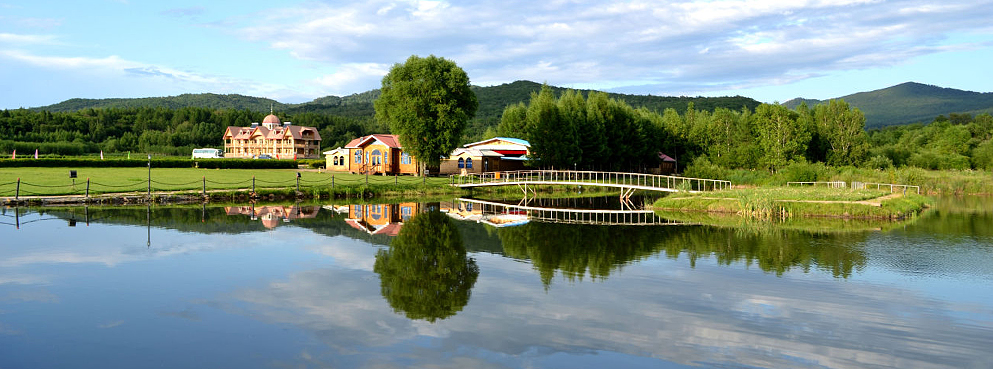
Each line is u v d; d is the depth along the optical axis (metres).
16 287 15.25
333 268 18.30
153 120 155.12
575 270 18.36
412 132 55.59
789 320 13.18
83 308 13.54
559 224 30.30
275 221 29.30
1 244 21.23
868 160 69.12
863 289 15.84
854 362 10.76
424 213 35.31
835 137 69.31
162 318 12.92
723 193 39.41
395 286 16.06
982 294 15.30
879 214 31.41
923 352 11.26
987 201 43.66
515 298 14.91
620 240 24.47
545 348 11.36
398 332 12.18
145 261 18.78
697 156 77.88
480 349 11.27
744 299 14.84
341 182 50.56
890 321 13.09
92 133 137.50
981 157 82.44
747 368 10.48
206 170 58.94
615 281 16.81
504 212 36.66
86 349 11.02
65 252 19.95
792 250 21.70
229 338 11.73
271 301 14.38
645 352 11.20
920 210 35.72
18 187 33.53
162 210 33.38
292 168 69.94
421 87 56.56
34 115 137.25
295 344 11.43
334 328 12.41
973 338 12.01
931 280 16.80
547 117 58.44
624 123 70.44
